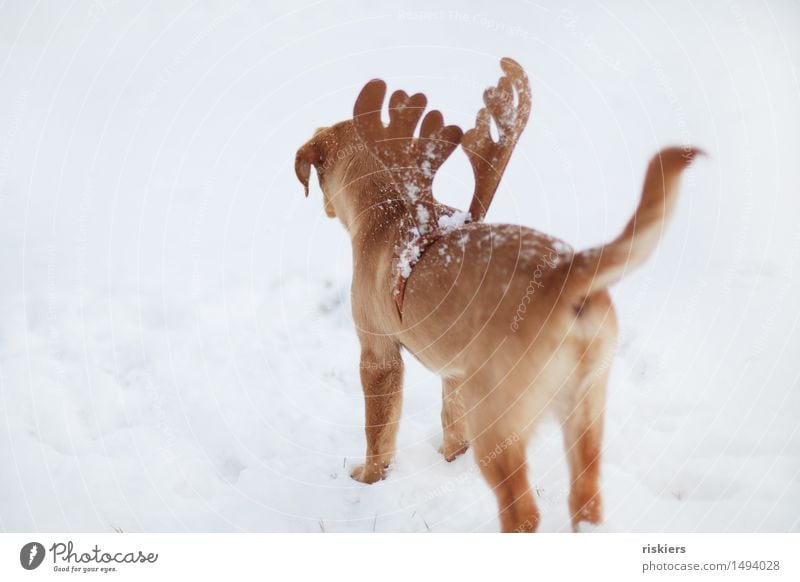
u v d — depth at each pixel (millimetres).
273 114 8156
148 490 3623
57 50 8906
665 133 6945
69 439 4008
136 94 8422
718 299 5086
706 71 7824
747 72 7723
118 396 4410
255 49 9266
